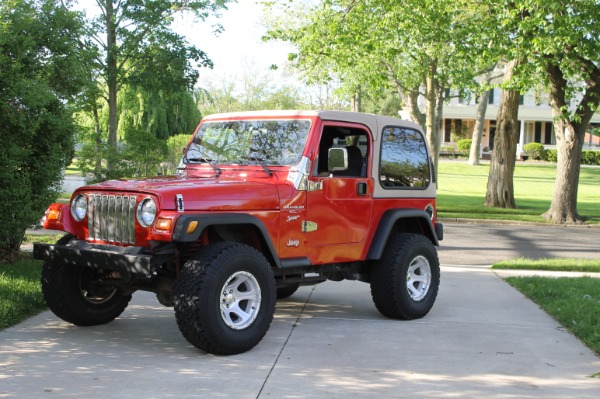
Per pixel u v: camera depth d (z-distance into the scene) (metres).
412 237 7.09
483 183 36.38
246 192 5.65
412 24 19.16
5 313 6.32
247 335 5.46
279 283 6.22
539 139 58.19
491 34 18.28
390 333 6.39
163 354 5.47
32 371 4.91
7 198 8.74
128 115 36.66
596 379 5.07
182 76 21.66
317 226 6.18
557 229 19.16
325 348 5.78
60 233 13.21
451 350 5.82
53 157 9.24
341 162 5.89
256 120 6.53
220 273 5.25
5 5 9.34
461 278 9.74
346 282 9.28
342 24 19.95
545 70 18.84
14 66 8.45
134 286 5.96
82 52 15.33
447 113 54.78
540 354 5.74
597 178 42.50
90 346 5.67
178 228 5.09
